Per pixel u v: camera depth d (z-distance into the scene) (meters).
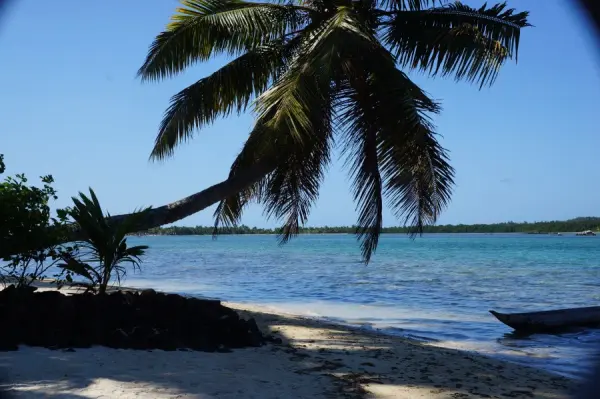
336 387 5.63
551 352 10.28
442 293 20.70
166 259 49.44
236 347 7.47
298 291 21.09
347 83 11.17
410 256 54.09
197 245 113.81
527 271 32.50
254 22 11.82
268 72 12.38
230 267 36.78
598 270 33.22
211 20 11.48
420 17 12.06
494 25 11.51
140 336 6.74
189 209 10.95
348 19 10.04
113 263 7.98
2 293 7.09
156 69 11.84
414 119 9.68
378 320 14.10
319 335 9.67
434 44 11.45
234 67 12.05
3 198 7.38
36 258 7.82
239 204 13.45
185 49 11.87
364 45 9.81
